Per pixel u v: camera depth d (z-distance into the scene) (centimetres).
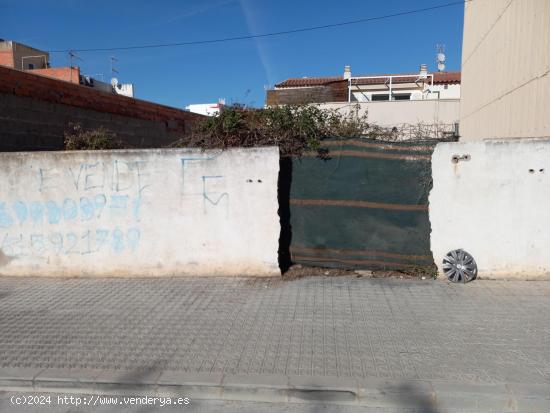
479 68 1219
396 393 384
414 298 600
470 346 460
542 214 635
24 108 913
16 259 754
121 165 719
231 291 648
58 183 734
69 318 575
